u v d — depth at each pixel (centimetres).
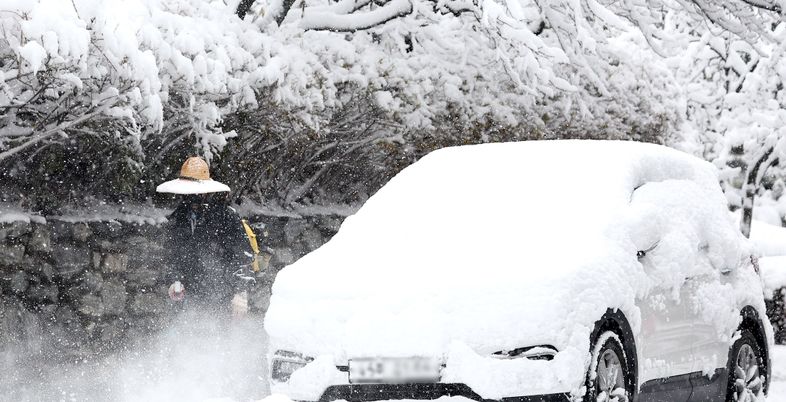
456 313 1605
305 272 1794
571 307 1583
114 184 2362
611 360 1661
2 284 2136
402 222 1892
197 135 2402
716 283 2009
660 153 2069
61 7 1897
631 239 1780
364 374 1625
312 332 1692
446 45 3384
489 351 1570
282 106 2573
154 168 2581
